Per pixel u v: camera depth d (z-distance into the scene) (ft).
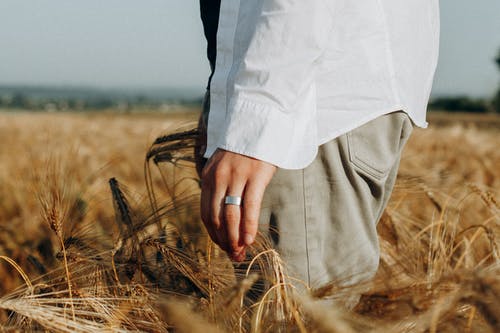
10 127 35.45
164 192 8.61
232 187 4.30
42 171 5.90
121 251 5.68
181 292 5.39
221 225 4.34
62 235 5.60
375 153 5.08
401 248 6.72
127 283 5.51
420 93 5.38
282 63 4.34
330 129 4.77
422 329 3.71
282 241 4.95
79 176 16.69
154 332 4.67
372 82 4.85
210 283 4.98
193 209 6.08
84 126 37.65
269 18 4.39
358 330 3.72
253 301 4.99
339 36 4.74
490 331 3.42
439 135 28.94
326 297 4.07
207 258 5.68
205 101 6.15
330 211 5.06
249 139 4.28
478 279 3.43
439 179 8.18
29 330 4.58
